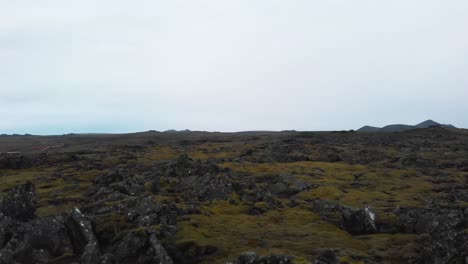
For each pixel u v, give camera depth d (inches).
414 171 4082.2
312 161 4990.2
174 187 3002.0
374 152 5674.2
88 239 1731.1
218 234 1845.5
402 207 2272.4
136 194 2650.1
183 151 6176.2
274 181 3400.6
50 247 1733.5
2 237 1782.7
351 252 1611.7
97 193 2738.7
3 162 4714.6
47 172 4239.7
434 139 7313.0
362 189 3112.7
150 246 1647.4
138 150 6210.6
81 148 7770.7
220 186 2699.3
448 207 2338.8
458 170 4330.7
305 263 1416.1
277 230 1915.6
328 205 2374.5
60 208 2588.6
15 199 2086.6
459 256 1441.9
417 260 1566.2
